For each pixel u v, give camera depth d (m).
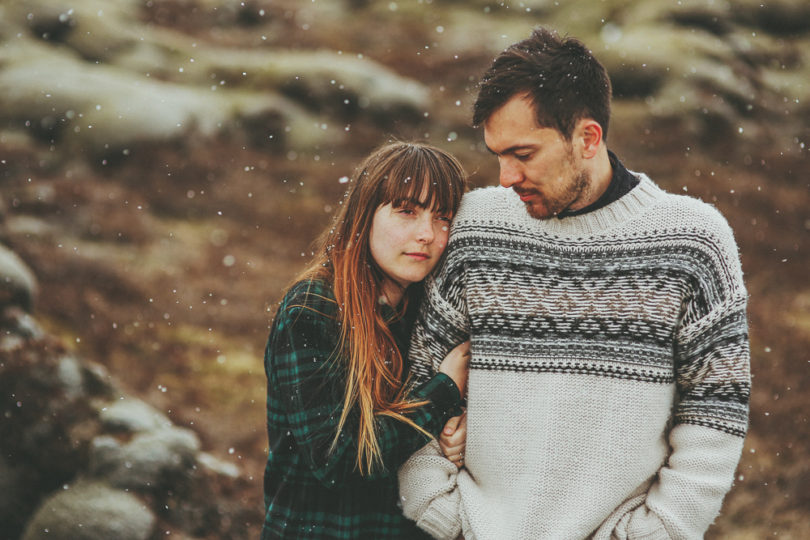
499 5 25.08
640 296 2.00
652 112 17.59
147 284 9.38
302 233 11.88
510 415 2.06
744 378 1.99
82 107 14.27
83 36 17.45
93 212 11.16
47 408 4.86
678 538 1.99
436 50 21.59
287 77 17.38
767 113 18.03
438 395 2.11
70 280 8.94
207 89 17.16
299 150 15.70
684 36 19.81
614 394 2.00
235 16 21.98
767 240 11.91
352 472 2.01
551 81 1.94
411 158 2.12
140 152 13.78
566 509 2.03
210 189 13.08
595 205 2.06
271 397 2.15
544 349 2.05
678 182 14.48
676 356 2.04
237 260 10.71
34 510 4.54
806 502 5.80
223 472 5.00
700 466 1.98
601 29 21.91
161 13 20.94
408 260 2.13
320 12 24.58
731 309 2.00
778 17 21.20
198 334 8.54
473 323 2.11
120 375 7.37
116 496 4.57
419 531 2.22
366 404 2.03
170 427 5.12
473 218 2.16
